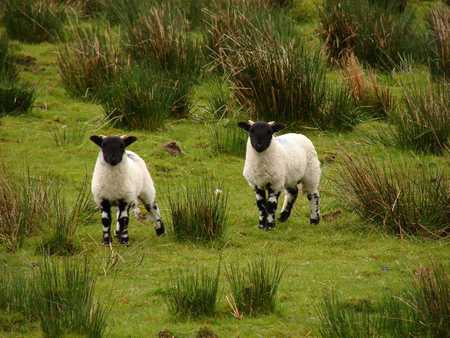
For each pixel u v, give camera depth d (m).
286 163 15.85
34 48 27.39
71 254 14.08
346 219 16.53
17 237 14.38
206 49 25.62
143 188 15.20
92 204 16.61
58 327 10.55
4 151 19.36
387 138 20.91
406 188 15.98
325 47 26.81
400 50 26.98
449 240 15.20
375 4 28.59
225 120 21.66
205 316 11.59
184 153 19.97
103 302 12.01
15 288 11.68
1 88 21.89
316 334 11.05
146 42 24.81
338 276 13.37
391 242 15.20
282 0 30.80
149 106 21.23
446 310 10.62
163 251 14.55
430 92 21.52
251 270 13.29
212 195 16.03
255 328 11.27
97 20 29.62
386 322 10.91
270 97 21.50
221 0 28.31
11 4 28.39
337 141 21.05
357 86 23.27
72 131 20.86
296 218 16.98
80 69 23.70
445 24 26.84
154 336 10.93
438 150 20.23
